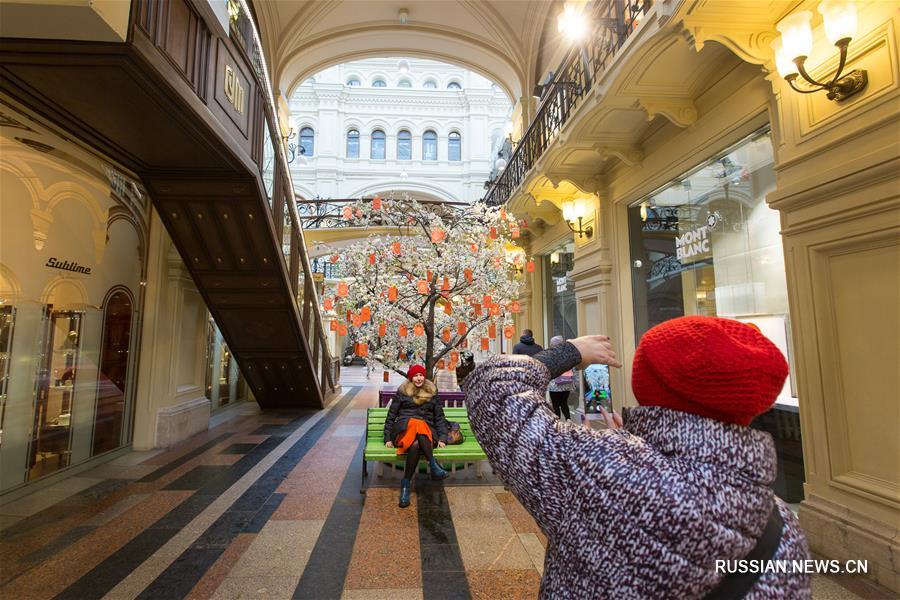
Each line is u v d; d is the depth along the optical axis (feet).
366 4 32.07
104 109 10.17
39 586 8.30
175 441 19.58
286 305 20.39
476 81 83.15
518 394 2.75
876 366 8.40
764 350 2.25
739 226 13.64
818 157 9.42
